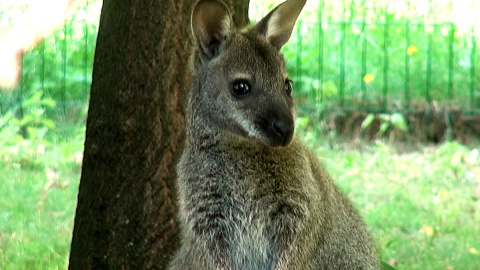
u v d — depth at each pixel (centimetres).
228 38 686
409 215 1240
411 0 1880
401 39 1805
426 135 1673
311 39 1786
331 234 737
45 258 1008
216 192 691
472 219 1244
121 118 800
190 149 700
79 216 832
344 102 1711
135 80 796
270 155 678
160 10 791
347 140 1653
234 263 712
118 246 813
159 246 815
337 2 1861
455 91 1739
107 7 806
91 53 1697
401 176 1447
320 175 738
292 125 648
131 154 805
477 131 1677
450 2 1878
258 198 684
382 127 1644
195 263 714
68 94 1686
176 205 812
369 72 1767
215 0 682
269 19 695
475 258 1055
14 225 1145
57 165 1454
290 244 686
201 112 688
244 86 663
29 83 1666
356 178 1423
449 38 1802
